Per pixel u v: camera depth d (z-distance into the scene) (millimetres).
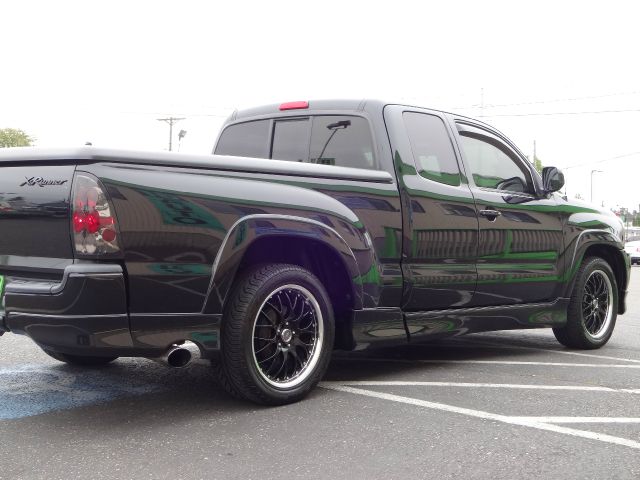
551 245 5684
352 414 3773
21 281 3461
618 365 5371
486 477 2881
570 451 3211
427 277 4660
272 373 3920
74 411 3814
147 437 3357
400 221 4504
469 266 4984
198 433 3420
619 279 6578
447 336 4910
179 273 3439
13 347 5793
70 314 3227
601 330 6281
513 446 3273
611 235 6262
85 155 3252
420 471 2938
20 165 3508
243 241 3641
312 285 4004
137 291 3324
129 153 3338
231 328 3682
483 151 5367
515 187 5582
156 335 3410
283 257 4109
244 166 3744
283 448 3207
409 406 3951
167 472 2906
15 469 2939
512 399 4164
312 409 3865
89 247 3225
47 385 4434
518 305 5449
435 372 4965
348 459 3072
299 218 3887
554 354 5898
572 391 4406
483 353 5883
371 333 4348
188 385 4430
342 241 4090
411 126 4812
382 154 4586
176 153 3492
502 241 5234
